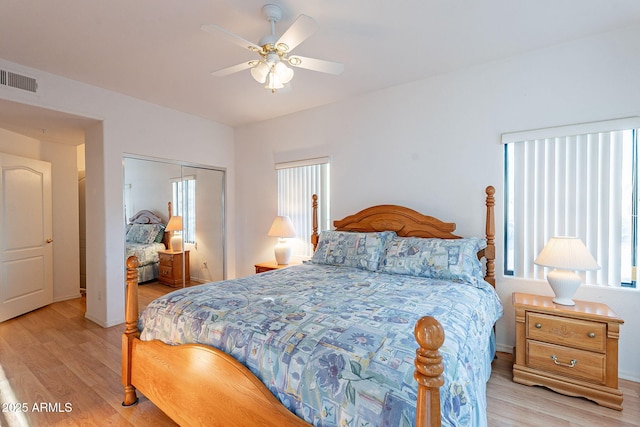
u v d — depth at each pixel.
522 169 2.57
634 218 2.17
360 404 0.98
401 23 2.11
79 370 2.31
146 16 2.02
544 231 2.47
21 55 2.52
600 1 1.89
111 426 1.71
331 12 1.99
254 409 1.21
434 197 2.95
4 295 3.34
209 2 1.89
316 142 3.75
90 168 3.38
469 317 1.54
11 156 3.45
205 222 4.29
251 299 1.74
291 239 3.99
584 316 1.94
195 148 4.11
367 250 2.76
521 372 2.12
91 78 2.95
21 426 1.70
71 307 3.89
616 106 2.21
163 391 1.63
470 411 1.03
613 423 1.71
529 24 2.13
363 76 2.93
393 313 1.47
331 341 1.19
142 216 3.55
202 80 3.00
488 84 2.68
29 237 3.67
